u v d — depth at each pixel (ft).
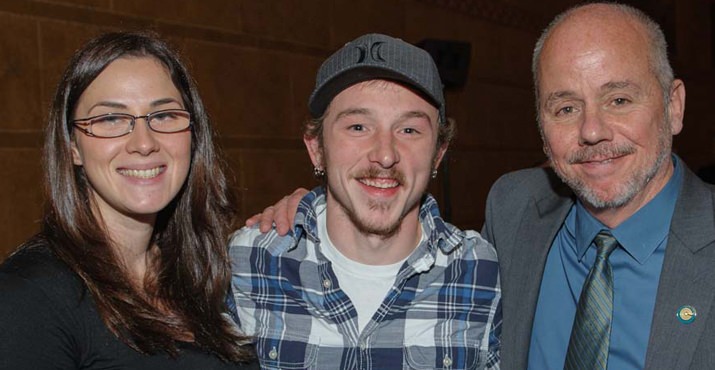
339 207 5.56
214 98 14.98
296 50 17.07
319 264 5.66
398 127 5.34
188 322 5.02
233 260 5.84
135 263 5.19
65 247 4.55
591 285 5.02
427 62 5.39
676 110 5.07
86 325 4.41
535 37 26.53
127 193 4.73
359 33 18.90
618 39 4.76
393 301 5.57
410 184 5.36
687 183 5.07
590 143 4.79
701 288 4.60
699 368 4.47
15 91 11.71
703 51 33.94
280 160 16.70
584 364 4.89
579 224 5.33
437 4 21.59
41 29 12.00
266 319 5.67
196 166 5.39
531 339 5.47
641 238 4.97
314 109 5.62
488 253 5.96
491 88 24.13
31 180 12.01
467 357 5.65
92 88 4.60
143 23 13.48
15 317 4.06
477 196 23.41
